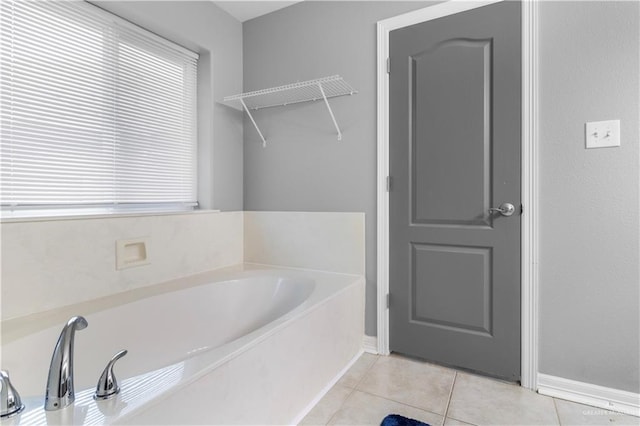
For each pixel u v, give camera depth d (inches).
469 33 68.7
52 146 60.7
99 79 67.9
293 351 53.4
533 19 62.7
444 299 72.3
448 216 71.5
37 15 58.2
